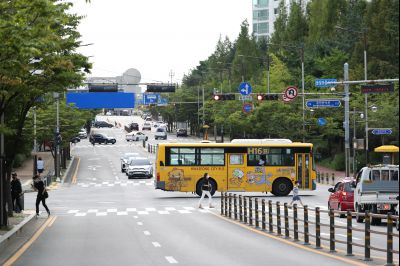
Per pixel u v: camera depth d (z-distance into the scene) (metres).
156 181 81.19
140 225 52.38
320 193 89.31
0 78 37.31
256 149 81.56
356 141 91.00
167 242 40.66
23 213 61.38
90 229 49.88
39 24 35.00
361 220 53.03
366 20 138.38
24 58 35.91
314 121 133.75
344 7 170.62
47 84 46.38
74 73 46.91
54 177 117.31
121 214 63.25
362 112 112.88
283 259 32.06
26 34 32.16
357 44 140.00
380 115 117.00
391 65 129.12
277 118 136.50
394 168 51.47
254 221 54.16
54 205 75.38
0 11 32.88
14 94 44.84
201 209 68.25
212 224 52.72
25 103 52.31
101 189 102.12
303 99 126.50
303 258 32.38
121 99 158.12
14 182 60.75
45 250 37.59
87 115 154.62
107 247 38.53
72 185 111.75
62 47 45.94
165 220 56.56
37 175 61.41
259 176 81.44
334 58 155.12
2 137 48.03
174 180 80.88
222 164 81.25
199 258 32.88
